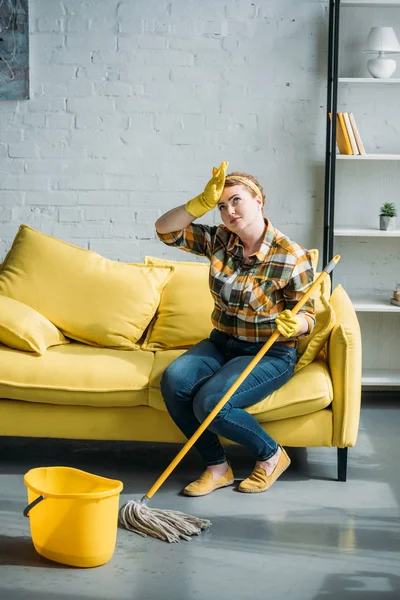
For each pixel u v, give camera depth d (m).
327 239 4.36
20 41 4.32
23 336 3.34
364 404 4.39
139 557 2.62
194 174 4.46
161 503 3.03
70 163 4.45
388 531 2.83
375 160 4.48
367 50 4.21
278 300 3.13
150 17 4.35
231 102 4.41
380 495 3.14
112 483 2.62
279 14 4.36
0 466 3.37
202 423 2.95
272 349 3.17
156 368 3.29
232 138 4.44
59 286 3.65
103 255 4.51
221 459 3.18
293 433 3.19
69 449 3.58
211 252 3.25
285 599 2.37
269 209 4.49
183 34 4.36
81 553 2.53
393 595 2.40
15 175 4.45
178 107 4.41
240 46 4.37
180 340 3.61
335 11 4.04
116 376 3.23
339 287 3.77
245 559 2.62
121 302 3.63
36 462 3.42
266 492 3.14
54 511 2.52
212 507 3.00
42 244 3.77
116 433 3.26
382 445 3.73
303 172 4.46
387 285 4.58
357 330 3.22
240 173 3.18
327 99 4.30
